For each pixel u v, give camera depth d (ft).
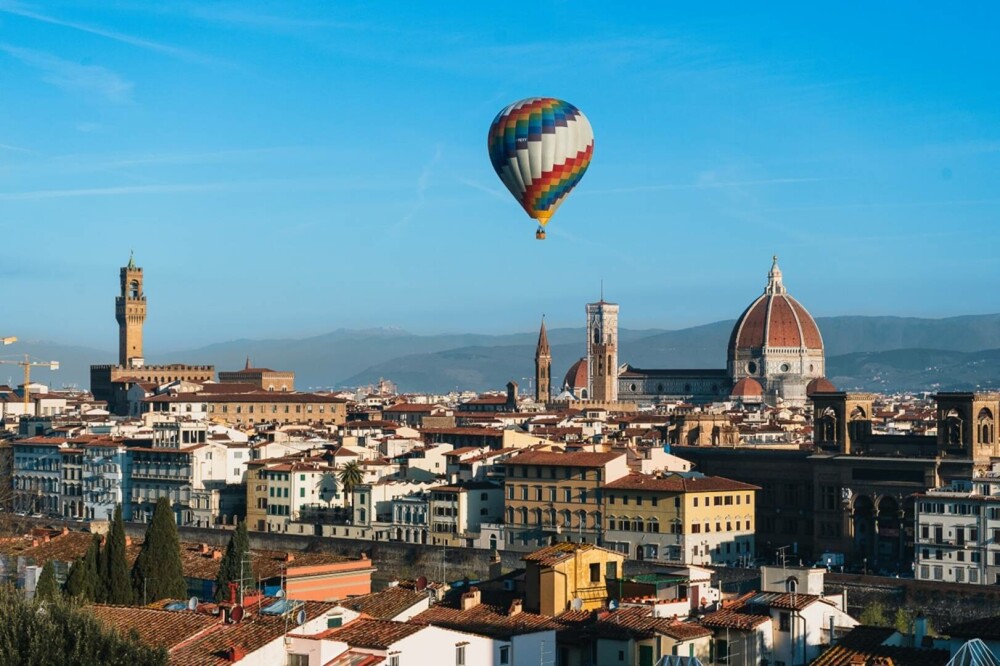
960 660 449.06
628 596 615.57
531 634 529.45
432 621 563.48
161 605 601.21
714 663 547.08
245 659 463.01
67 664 450.71
